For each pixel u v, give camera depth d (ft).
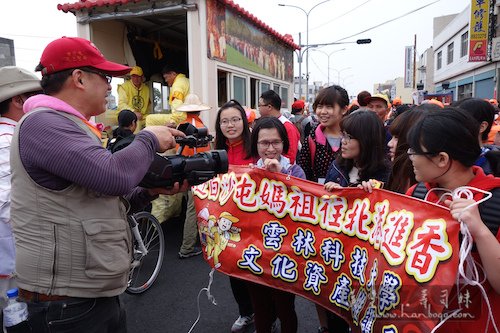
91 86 5.17
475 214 4.14
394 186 7.13
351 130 7.66
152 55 22.80
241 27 20.83
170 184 5.59
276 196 7.05
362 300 5.72
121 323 5.86
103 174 4.49
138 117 20.22
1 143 7.10
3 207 7.05
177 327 9.63
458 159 4.41
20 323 4.97
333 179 8.39
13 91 7.37
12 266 7.26
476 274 4.23
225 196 7.52
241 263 7.23
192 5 16.02
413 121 6.91
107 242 5.02
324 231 6.56
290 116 26.09
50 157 4.50
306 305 10.73
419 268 4.55
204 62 16.31
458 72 81.92
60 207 4.75
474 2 54.80
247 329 9.33
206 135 6.32
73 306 4.92
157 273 12.07
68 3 17.54
